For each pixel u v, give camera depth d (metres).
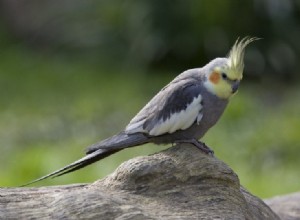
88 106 17.44
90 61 20.84
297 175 13.72
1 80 19.62
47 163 13.75
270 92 18.52
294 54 19.80
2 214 6.82
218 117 7.88
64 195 6.91
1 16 23.27
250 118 16.16
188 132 7.75
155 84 19.03
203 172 7.32
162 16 20.11
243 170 13.94
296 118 16.11
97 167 13.60
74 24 21.81
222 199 7.21
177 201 7.12
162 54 20.11
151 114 7.73
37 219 6.75
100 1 21.34
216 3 19.80
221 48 19.91
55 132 16.12
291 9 19.98
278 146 14.85
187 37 20.02
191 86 7.77
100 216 6.68
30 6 23.05
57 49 21.61
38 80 19.62
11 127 16.55
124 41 20.77
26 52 21.77
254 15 19.83
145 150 14.60
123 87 18.84
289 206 9.44
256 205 7.91
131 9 20.53
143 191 7.20
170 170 7.27
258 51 19.69
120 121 16.48
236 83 7.73
